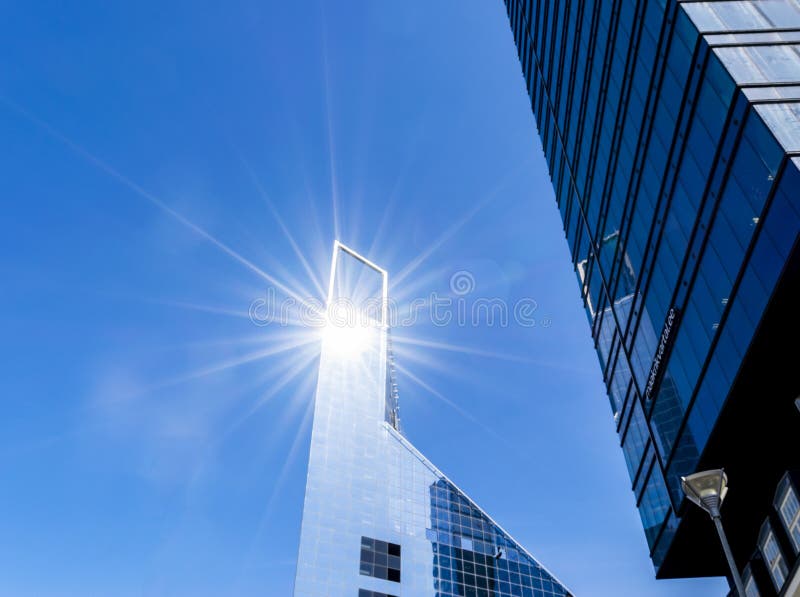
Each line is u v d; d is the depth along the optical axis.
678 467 36.66
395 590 94.69
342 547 95.31
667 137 36.84
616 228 47.53
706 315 32.12
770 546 34.38
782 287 25.70
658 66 38.00
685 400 35.22
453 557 106.19
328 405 119.62
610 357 50.94
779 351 27.66
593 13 51.34
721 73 30.39
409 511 108.69
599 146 50.97
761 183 27.00
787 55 30.27
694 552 39.09
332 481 104.94
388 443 119.69
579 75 56.00
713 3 34.38
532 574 112.88
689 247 34.19
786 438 31.30
